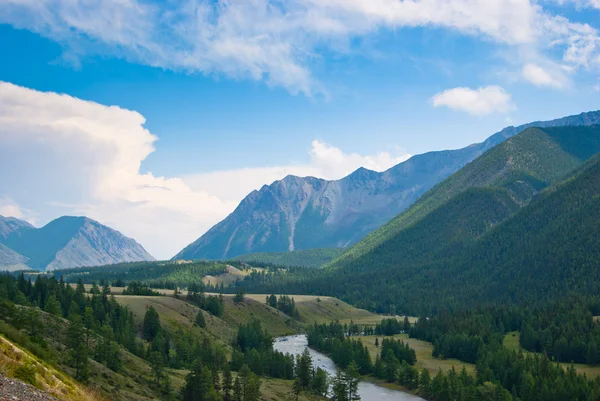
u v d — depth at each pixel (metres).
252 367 178.38
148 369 139.12
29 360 62.12
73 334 109.69
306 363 167.62
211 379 128.88
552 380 146.38
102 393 92.81
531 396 142.25
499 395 138.12
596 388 137.25
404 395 168.50
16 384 49.75
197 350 180.38
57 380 64.69
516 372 159.50
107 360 121.81
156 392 117.88
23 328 108.56
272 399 141.88
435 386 159.50
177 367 166.75
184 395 121.75
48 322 129.75
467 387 151.00
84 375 92.69
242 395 135.62
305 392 162.88
